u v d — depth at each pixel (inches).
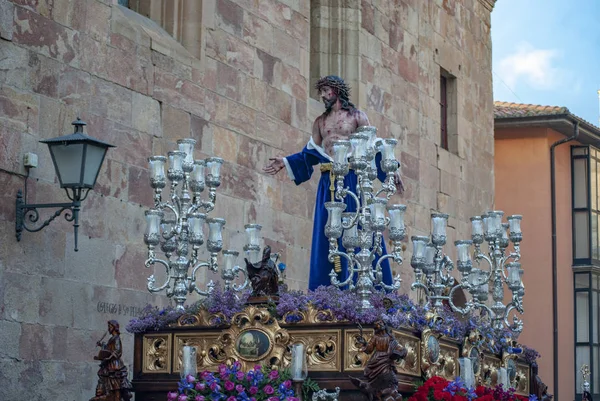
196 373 380.5
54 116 484.7
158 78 551.2
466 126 919.0
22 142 466.0
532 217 1255.5
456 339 422.9
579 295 1298.0
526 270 1249.4
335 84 460.8
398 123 797.9
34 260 467.8
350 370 364.5
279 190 642.8
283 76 656.4
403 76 810.2
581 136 1288.1
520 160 1263.5
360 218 398.3
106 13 519.2
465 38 930.1
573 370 1273.4
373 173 402.9
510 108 1259.2
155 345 396.8
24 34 472.4
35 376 465.4
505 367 465.7
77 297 490.0
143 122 538.6
